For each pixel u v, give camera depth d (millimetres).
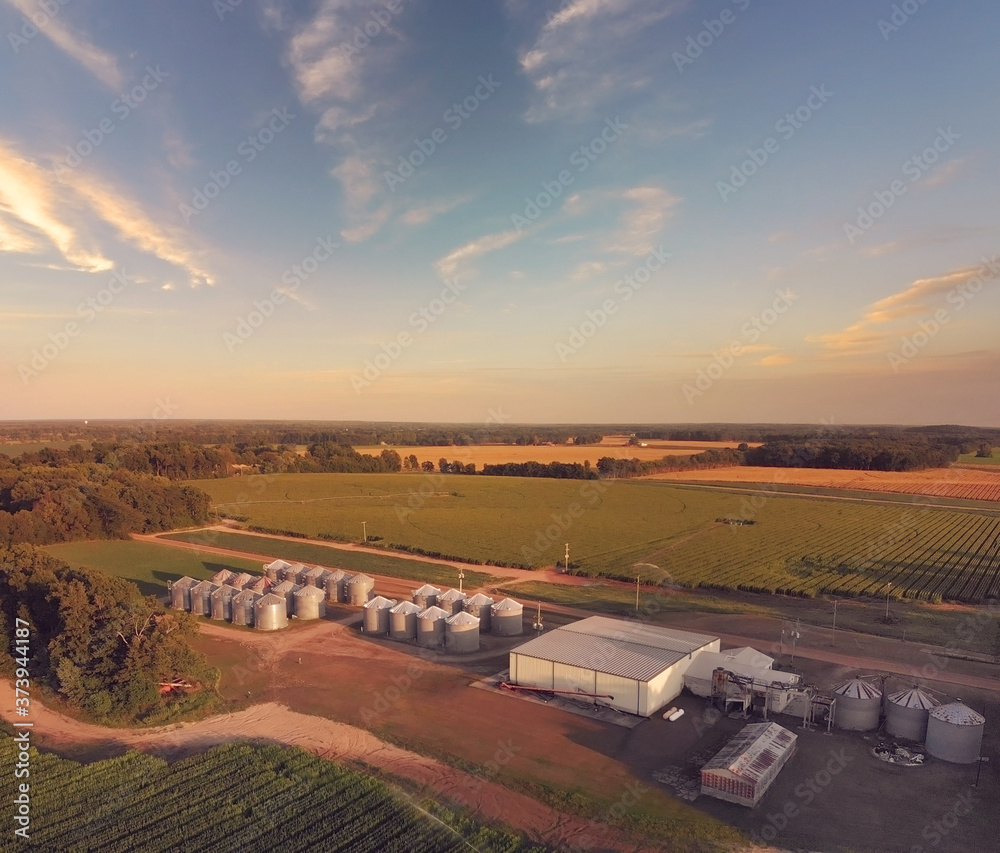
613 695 40406
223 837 27922
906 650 51000
